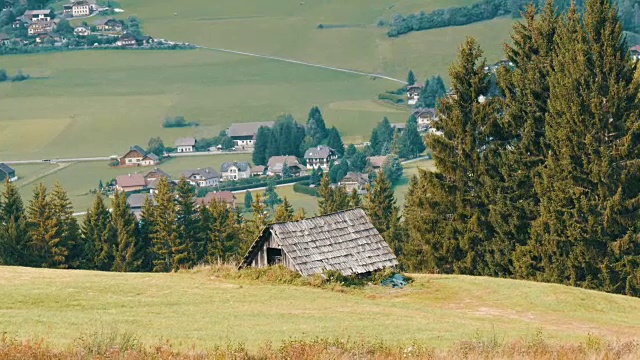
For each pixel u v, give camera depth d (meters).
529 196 123.19
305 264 85.06
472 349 55.66
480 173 126.00
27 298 72.88
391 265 88.06
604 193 115.25
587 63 119.81
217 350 52.72
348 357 51.91
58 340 56.38
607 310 82.00
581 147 117.50
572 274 115.25
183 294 77.88
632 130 115.50
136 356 50.28
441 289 85.50
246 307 73.75
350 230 89.19
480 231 123.81
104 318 65.94
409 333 64.25
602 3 120.50
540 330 66.62
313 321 68.12
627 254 114.38
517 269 118.62
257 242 88.44
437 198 127.25
